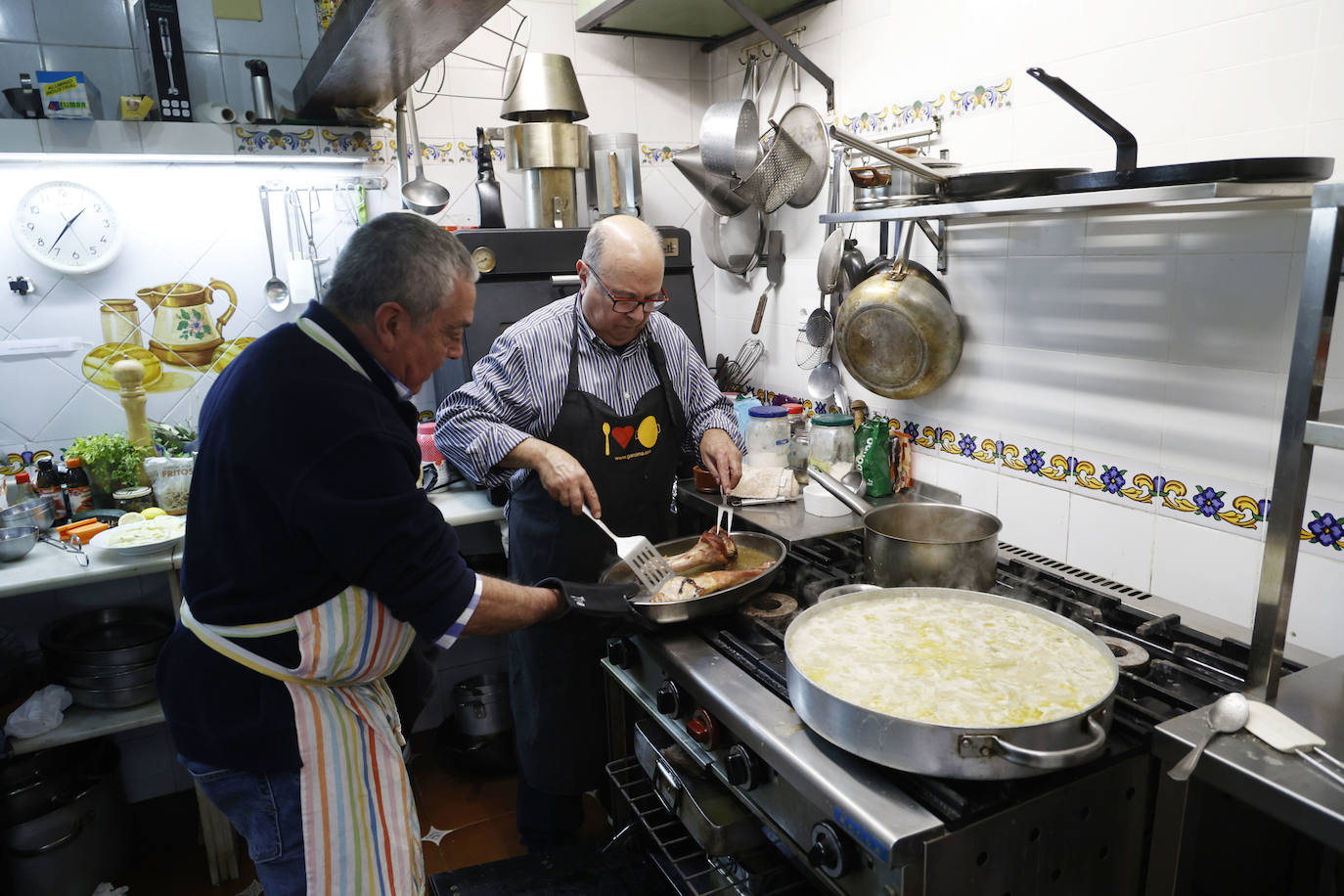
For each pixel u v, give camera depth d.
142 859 2.34
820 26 2.38
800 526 1.95
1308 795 0.93
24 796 2.03
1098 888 1.18
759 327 2.77
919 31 2.04
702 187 2.67
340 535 1.11
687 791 1.53
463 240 2.40
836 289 2.37
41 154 2.18
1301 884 1.27
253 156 2.45
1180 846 1.08
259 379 1.15
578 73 2.81
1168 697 1.24
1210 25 1.44
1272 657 1.11
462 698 2.59
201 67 2.49
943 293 2.02
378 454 1.14
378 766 1.32
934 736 1.01
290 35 2.57
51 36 2.31
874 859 1.08
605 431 1.88
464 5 1.54
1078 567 1.78
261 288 2.62
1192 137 1.49
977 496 2.04
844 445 2.14
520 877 1.97
